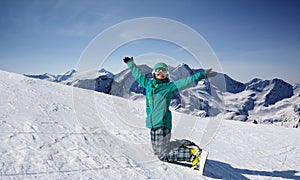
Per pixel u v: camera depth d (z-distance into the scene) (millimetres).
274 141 6977
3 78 7941
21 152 2938
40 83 8375
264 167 4496
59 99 6297
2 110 4367
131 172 3045
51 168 2730
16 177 2438
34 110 4734
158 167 3389
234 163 4465
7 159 2721
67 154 3156
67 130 3959
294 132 9359
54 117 4520
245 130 8164
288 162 5039
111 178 2799
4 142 3096
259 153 5414
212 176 3508
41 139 3395
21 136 3363
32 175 2531
